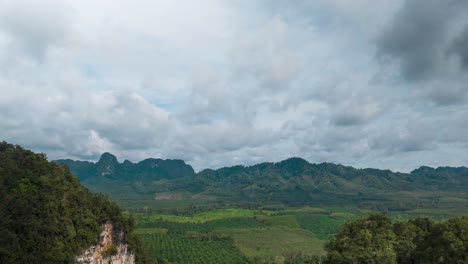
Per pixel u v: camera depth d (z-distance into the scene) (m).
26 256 92.00
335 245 127.81
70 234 108.69
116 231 134.25
